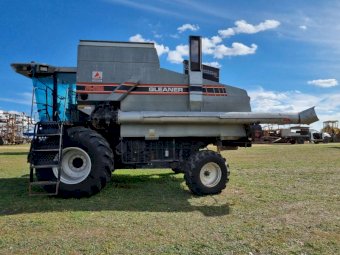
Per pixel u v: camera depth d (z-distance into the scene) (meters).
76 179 6.32
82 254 3.45
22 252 3.50
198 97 7.08
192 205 5.68
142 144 7.08
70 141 6.30
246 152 19.56
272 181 8.23
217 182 6.66
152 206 5.60
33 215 4.97
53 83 7.79
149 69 7.14
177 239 3.92
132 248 3.63
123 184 7.84
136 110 7.00
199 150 7.32
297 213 5.14
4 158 15.48
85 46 7.12
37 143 6.34
